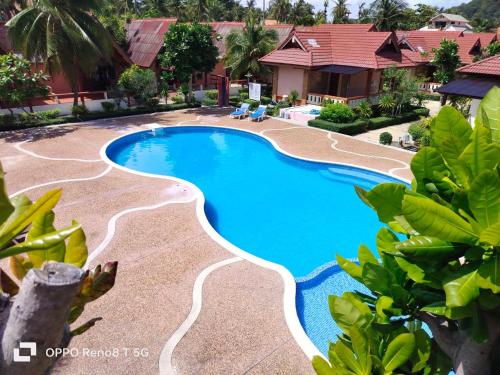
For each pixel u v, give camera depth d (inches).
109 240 453.1
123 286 374.6
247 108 1126.4
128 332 319.0
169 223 496.1
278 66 1224.8
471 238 91.8
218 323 331.0
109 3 1059.9
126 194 582.9
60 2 904.9
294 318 338.6
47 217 93.0
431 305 105.7
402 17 2297.0
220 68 1545.3
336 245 507.5
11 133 886.4
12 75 839.7
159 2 2787.9
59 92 1227.2
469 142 102.2
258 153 867.4
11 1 1480.1
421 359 127.4
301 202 629.6
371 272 128.5
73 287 62.6
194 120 1068.5
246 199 639.1
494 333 109.7
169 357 296.2
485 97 113.4
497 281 89.7
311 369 290.5
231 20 3351.4
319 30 1285.7
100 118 1050.1
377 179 696.4
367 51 1142.3
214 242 455.2
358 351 125.2
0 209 63.9
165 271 399.2
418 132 858.8
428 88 1487.5
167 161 812.0
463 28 3592.5
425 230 89.8
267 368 289.9
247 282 384.8
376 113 1143.6
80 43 923.4
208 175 741.9
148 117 1092.5
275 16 2920.8
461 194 100.3
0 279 87.2
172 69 1182.3
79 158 736.3
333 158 770.8
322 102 1129.4
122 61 1269.7
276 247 501.4
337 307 138.3
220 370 287.0
